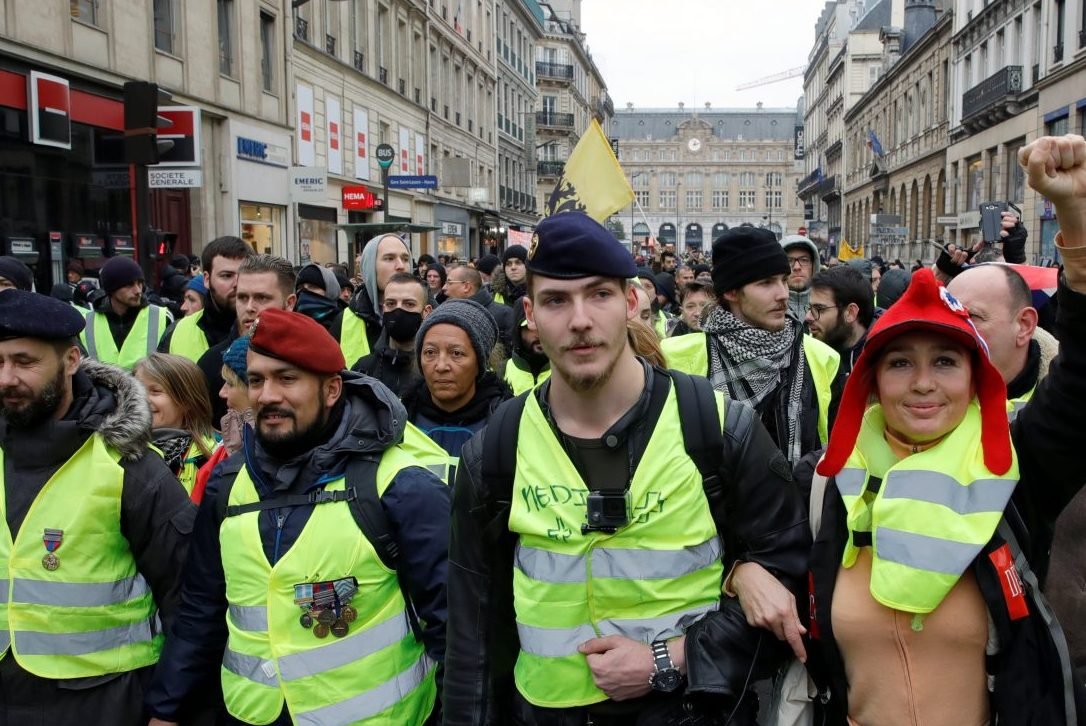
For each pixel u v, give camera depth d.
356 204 24.11
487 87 43.62
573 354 2.07
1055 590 2.61
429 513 2.64
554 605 2.12
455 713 2.24
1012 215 5.48
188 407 3.88
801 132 108.25
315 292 6.05
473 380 4.05
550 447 2.17
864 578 2.13
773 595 2.10
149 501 2.86
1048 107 25.98
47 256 14.41
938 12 47.81
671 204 134.62
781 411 3.87
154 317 6.29
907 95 47.03
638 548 2.11
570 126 64.31
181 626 2.77
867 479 2.14
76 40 14.77
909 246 46.00
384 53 29.17
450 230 36.78
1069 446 2.03
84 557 2.79
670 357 4.11
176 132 13.27
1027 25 27.95
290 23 22.34
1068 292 1.96
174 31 17.84
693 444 2.14
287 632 2.57
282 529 2.62
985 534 1.95
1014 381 2.79
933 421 2.05
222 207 19.62
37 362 2.77
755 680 2.18
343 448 2.65
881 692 2.09
